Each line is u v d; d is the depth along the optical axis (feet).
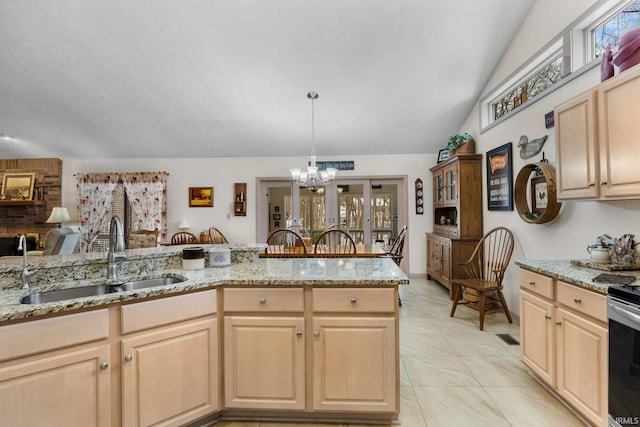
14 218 18.94
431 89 12.78
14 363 3.96
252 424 5.77
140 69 11.63
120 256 5.94
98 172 19.15
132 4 9.06
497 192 11.93
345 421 5.80
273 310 5.58
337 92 12.94
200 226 19.06
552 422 5.70
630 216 6.34
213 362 5.54
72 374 4.31
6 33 9.94
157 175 18.81
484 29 10.00
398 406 5.52
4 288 5.27
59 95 13.05
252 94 13.09
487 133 12.74
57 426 4.21
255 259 7.71
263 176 18.92
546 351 6.34
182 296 5.21
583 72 7.50
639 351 4.15
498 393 6.61
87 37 10.16
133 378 4.75
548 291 6.24
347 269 6.46
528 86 10.32
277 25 9.75
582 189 6.31
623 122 5.39
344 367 5.54
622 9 7.12
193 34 10.08
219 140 17.03
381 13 9.34
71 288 5.52
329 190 18.95
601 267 6.03
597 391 5.01
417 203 18.13
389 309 5.48
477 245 12.07
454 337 9.44
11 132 15.83
